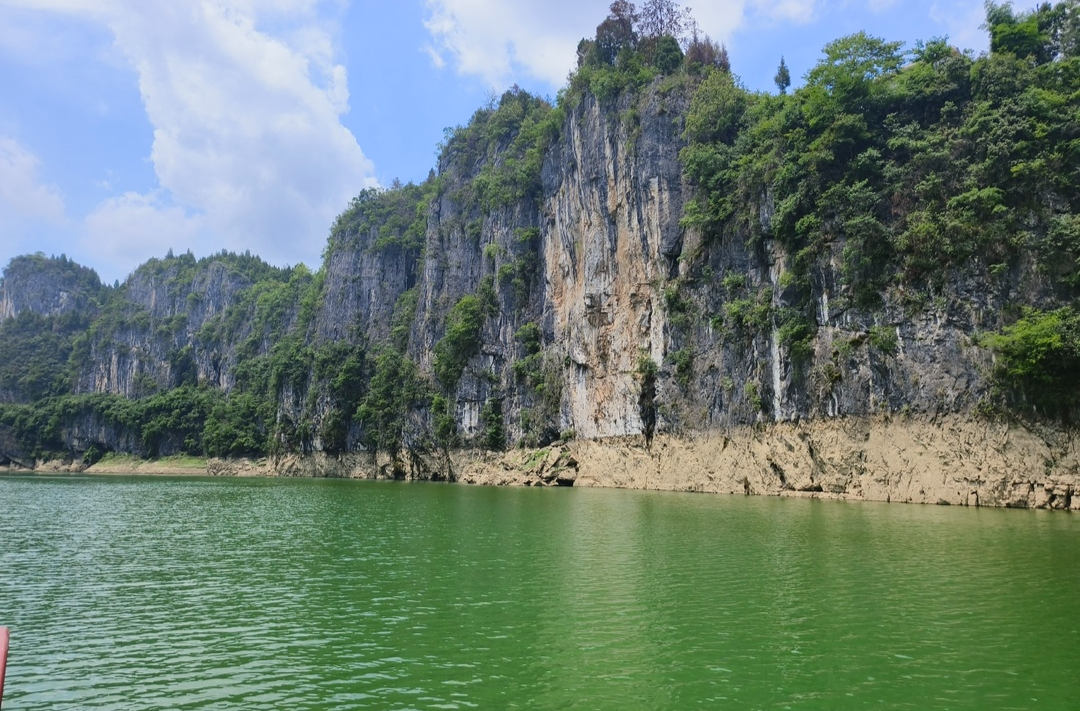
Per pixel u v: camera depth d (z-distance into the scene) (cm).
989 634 1698
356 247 13562
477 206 10838
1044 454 3925
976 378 4209
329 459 11494
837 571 2366
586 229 7650
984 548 2709
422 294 11194
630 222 6975
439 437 9481
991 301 4241
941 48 5153
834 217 4975
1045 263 4134
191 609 2056
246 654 1645
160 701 1380
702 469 5862
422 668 1536
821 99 5203
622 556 2728
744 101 6475
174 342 18212
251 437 13462
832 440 4841
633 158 6931
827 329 4934
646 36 8194
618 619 1866
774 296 5325
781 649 1616
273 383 13438
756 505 4462
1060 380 3906
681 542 3020
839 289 4888
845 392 4775
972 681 1423
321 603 2095
